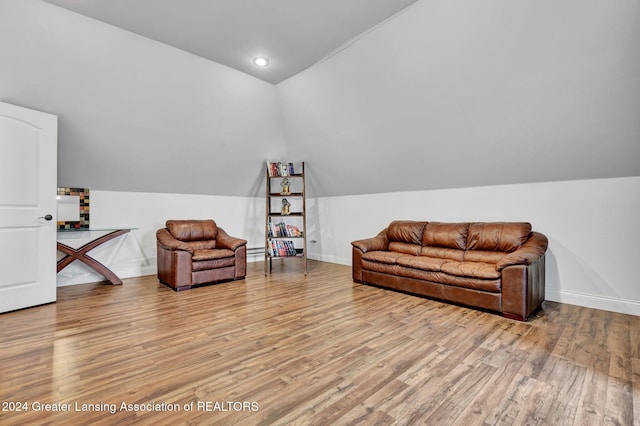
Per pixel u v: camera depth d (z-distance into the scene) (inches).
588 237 124.0
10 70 113.3
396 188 188.4
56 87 124.6
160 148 167.6
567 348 86.4
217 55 134.6
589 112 105.7
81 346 87.7
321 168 209.3
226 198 222.8
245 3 99.7
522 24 95.6
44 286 125.1
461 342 90.7
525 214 140.3
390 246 172.9
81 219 161.9
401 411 60.0
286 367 76.7
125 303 128.6
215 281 162.1
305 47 127.6
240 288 154.1
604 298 120.4
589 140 112.6
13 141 115.6
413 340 92.3
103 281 168.9
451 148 144.9
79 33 112.7
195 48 129.0
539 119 115.3
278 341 91.6
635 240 114.2
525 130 121.3
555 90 105.3
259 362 79.1
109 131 148.0
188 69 140.0
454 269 125.1
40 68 117.3
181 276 149.1
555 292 132.1
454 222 165.3
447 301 129.8
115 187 174.1
